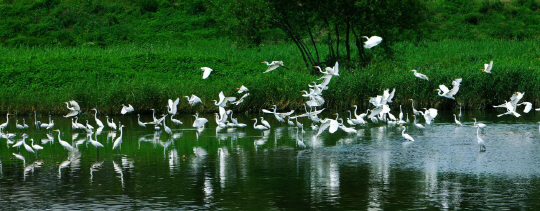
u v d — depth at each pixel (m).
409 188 18.77
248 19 47.44
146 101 40.38
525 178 19.95
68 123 36.81
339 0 46.22
